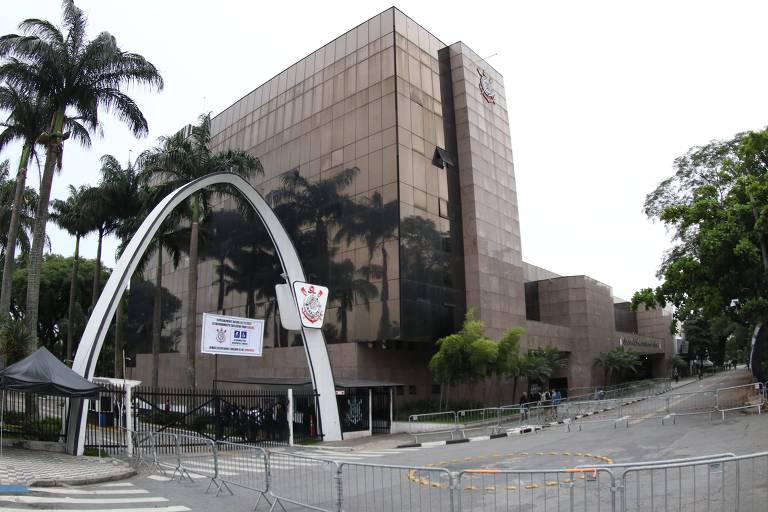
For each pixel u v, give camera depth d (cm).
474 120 4097
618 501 875
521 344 4219
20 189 2802
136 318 5756
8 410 2184
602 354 5266
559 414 3066
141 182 3644
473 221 3872
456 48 4153
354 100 3756
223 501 1039
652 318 7775
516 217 4428
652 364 7662
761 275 2319
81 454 1648
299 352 3766
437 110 3897
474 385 3797
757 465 1121
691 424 2091
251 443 2141
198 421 2250
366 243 3462
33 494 1055
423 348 3656
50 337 6125
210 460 1553
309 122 4069
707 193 2589
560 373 5266
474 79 4219
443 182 3797
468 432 2631
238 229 4547
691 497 903
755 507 809
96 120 2625
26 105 2597
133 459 1591
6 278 2697
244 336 2458
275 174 4259
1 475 1195
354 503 960
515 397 4081
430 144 3750
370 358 3388
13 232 2752
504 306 4047
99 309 1838
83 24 2588
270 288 4134
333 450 2056
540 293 5553
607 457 1457
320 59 4112
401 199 3369
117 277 1891
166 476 1332
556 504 927
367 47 3766
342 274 3562
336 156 3788
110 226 4178
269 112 4491
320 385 2398
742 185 2388
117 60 2558
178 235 3691
